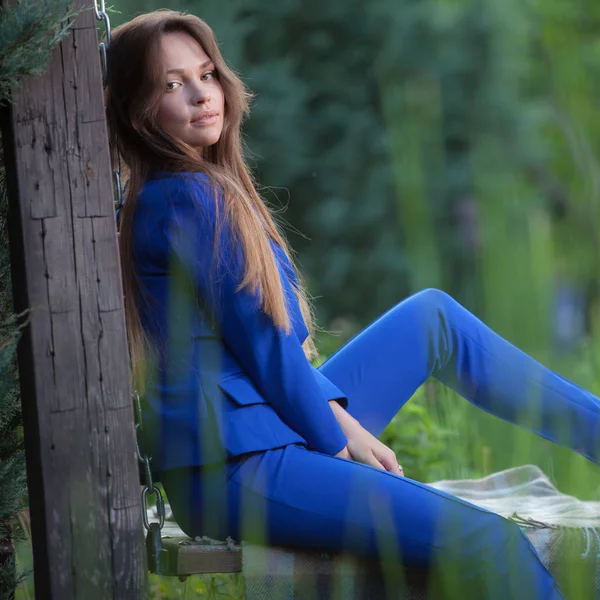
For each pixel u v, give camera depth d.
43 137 4.49
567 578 4.79
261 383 5.01
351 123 21.14
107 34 4.79
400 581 4.79
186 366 4.94
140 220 5.09
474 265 3.33
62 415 4.49
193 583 6.07
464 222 3.40
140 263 5.08
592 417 5.53
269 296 4.95
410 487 4.77
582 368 3.28
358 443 5.23
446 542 4.62
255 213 5.08
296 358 5.01
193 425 4.90
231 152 5.59
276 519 4.84
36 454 4.50
